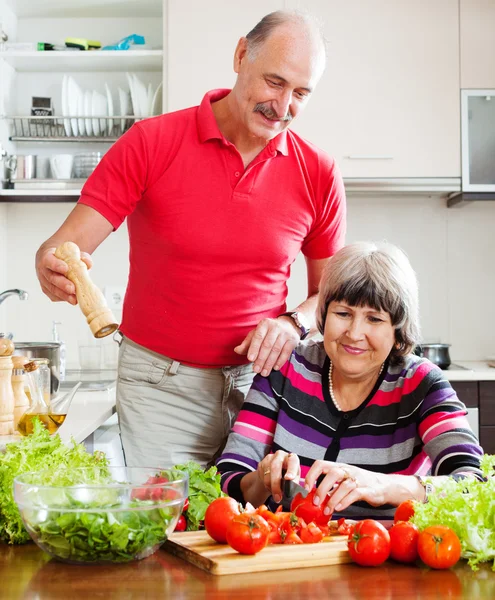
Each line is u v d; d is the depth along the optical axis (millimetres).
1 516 1159
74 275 1340
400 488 1327
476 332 3455
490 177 3096
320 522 1205
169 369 1911
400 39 3061
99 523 1000
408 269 1648
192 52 3051
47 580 973
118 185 1822
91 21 3406
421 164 3080
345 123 3070
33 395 1626
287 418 1702
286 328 1801
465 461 1498
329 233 2045
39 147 3373
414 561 1058
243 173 1831
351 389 1693
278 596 919
